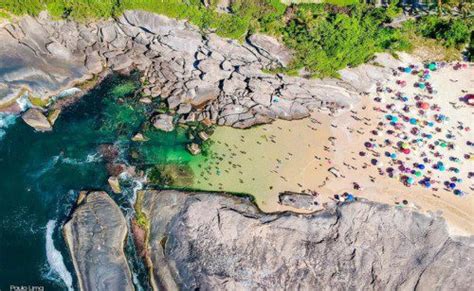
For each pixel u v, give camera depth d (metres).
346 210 47.41
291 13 52.22
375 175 50.28
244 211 46.97
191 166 50.59
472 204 48.31
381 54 55.06
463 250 44.75
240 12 51.44
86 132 52.66
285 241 45.16
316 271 43.75
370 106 54.66
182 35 53.16
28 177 49.47
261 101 53.94
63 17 54.00
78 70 55.12
